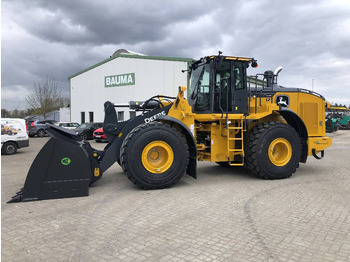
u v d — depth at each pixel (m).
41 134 25.06
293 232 3.61
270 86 7.96
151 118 6.07
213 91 6.52
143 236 3.53
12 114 39.69
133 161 5.52
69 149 5.24
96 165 5.77
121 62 23.88
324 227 3.76
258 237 3.47
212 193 5.46
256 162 6.47
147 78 21.92
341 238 3.43
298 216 4.18
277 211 4.40
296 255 3.02
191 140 6.16
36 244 3.35
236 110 6.68
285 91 7.59
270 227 3.77
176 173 5.79
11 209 4.60
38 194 5.09
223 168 8.12
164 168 5.74
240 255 3.03
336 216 4.18
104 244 3.32
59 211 4.49
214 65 6.48
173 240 3.40
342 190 5.65
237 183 6.29
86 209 4.57
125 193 5.50
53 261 2.95
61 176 5.21
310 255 3.02
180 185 6.12
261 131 6.50
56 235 3.59
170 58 20.69
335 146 14.91
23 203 4.92
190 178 6.83
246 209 4.50
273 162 6.59
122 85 23.94
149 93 21.84
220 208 4.56
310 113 7.78
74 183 5.27
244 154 6.71
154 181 5.63
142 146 5.56
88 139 20.95
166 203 4.84
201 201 4.94
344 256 3.00
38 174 5.09
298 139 6.79
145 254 3.07
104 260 2.96
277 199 5.04
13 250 3.20
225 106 6.63
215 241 3.37
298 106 7.66
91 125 21.28
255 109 6.87
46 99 36.50
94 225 3.90
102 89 25.94
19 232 3.70
